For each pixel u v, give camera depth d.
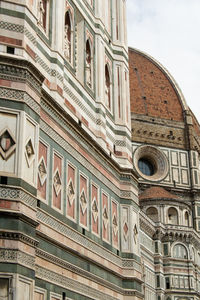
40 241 20.33
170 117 124.88
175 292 93.62
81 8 29.19
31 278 17.86
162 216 101.94
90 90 28.91
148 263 90.88
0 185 17.75
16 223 17.55
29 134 19.12
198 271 101.62
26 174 18.61
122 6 35.41
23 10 20.64
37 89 20.05
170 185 116.31
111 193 29.22
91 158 26.95
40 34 23.67
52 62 24.42
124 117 32.38
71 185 24.22
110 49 32.94
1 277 16.78
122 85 33.06
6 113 18.64
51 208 21.86
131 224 30.16
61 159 23.48
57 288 21.25
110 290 26.89
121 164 31.09
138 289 29.38
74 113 26.19
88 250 24.97
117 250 28.80
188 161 120.88
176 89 132.00
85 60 28.88
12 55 19.28
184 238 98.75
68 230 23.12
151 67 136.38
